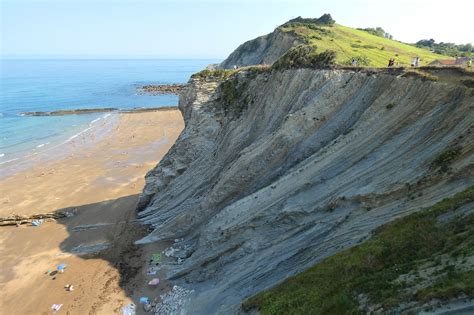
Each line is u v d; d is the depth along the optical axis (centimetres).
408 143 2381
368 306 1496
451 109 2294
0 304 3075
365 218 2192
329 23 8550
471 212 1677
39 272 3462
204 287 2877
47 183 5672
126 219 4347
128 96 14875
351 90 3139
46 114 10806
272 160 3222
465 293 1296
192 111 4591
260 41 10400
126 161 6656
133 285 3173
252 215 2884
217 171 3850
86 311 2919
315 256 2256
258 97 3984
